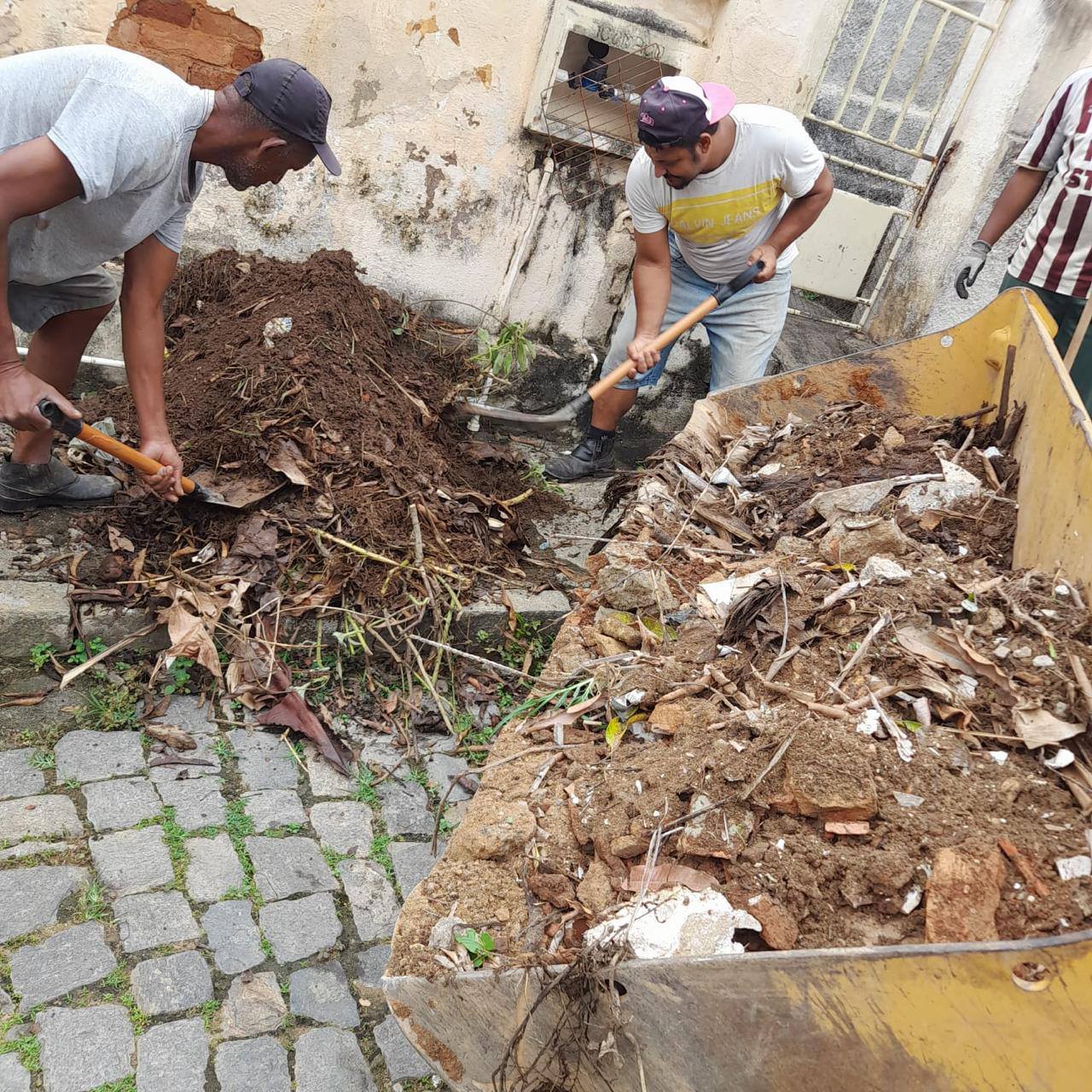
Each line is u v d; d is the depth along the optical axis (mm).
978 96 4809
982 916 1498
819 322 5270
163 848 2340
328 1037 2023
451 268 4320
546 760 2002
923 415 3334
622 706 2061
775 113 3479
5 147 2209
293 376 3387
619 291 4562
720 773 1776
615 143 4230
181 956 2105
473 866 1770
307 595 2996
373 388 3602
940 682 1937
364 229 4145
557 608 3334
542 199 4258
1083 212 3701
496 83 3994
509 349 4230
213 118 2301
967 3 4898
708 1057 1458
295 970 2143
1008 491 2795
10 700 2633
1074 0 4387
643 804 1760
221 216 3947
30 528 3059
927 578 2223
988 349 3180
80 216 2396
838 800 1657
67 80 2186
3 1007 1932
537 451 4535
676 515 2926
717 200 3498
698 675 2115
